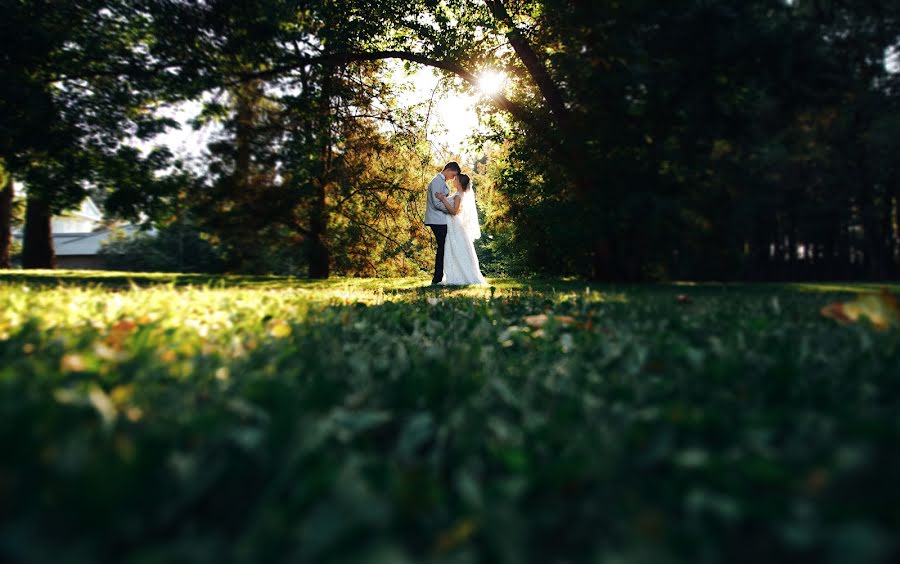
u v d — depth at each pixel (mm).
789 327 2801
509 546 734
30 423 1096
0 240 17828
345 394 1549
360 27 11484
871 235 12195
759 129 9031
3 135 9445
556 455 1151
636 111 9547
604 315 3588
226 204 16453
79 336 2463
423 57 12430
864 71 8789
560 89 11250
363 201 19109
